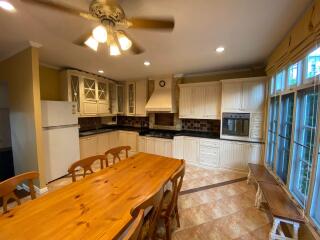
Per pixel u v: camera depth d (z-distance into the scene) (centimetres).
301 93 183
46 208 114
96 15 123
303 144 179
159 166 199
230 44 228
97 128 497
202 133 419
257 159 326
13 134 284
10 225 97
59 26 179
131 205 119
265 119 315
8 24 175
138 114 485
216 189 282
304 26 150
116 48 173
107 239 87
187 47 238
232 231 187
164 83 440
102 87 445
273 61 251
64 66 344
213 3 141
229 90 346
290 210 163
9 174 336
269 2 140
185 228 191
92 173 187
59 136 307
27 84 244
